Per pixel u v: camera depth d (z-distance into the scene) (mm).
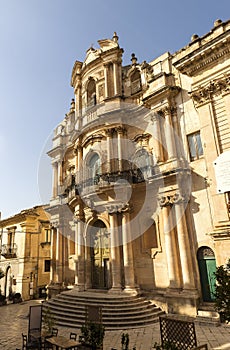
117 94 20531
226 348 9227
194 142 16234
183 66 16406
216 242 13102
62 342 8461
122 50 21875
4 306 22969
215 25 16234
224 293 7562
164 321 8109
